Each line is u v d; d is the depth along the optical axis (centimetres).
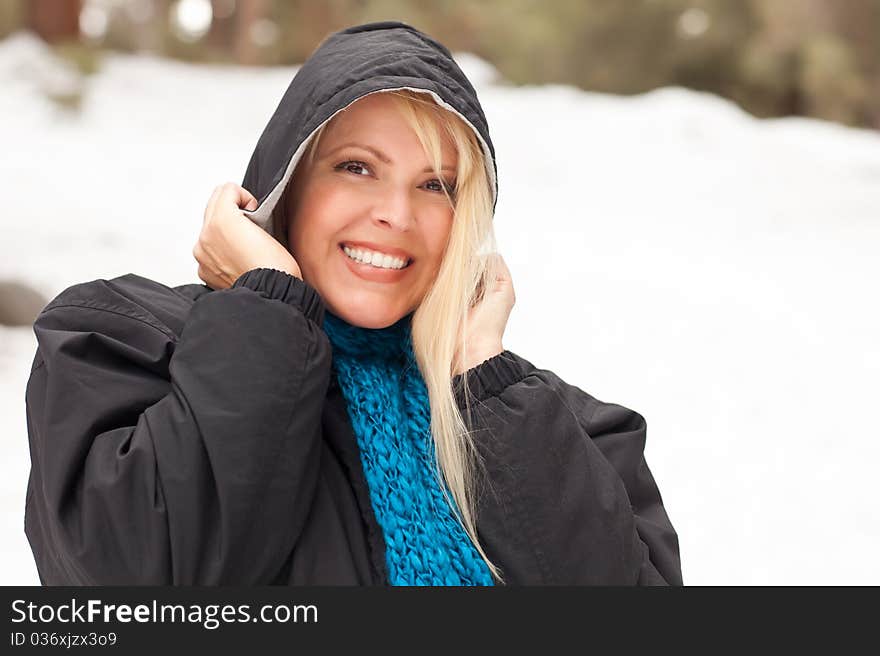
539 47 2902
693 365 942
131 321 255
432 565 252
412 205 265
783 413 835
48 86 1978
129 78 2197
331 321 276
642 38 2855
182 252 1227
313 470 244
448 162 266
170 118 2022
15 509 559
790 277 1315
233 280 264
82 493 234
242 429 228
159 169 1680
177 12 3075
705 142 2134
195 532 225
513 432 259
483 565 256
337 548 247
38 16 2373
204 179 1653
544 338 990
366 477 259
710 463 725
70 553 232
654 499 296
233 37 3569
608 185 1847
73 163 1648
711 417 818
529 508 255
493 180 271
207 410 229
